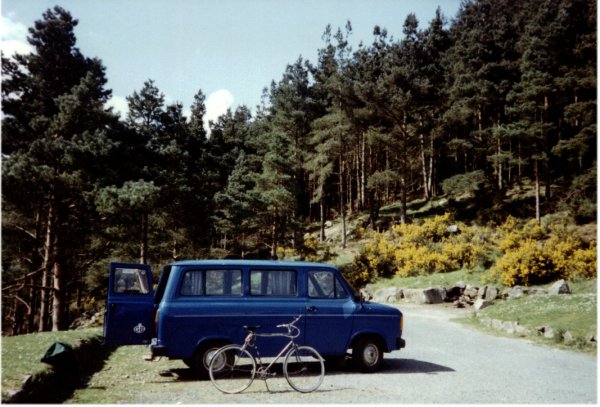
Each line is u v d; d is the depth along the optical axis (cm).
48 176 1791
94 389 721
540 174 4469
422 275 2956
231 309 818
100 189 1891
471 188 3947
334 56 5250
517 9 6519
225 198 3875
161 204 2452
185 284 818
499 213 3747
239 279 845
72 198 2036
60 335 1029
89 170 1958
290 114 5247
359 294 904
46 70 2241
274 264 872
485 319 1648
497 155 3884
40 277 2597
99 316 2764
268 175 3894
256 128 6556
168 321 787
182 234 3544
